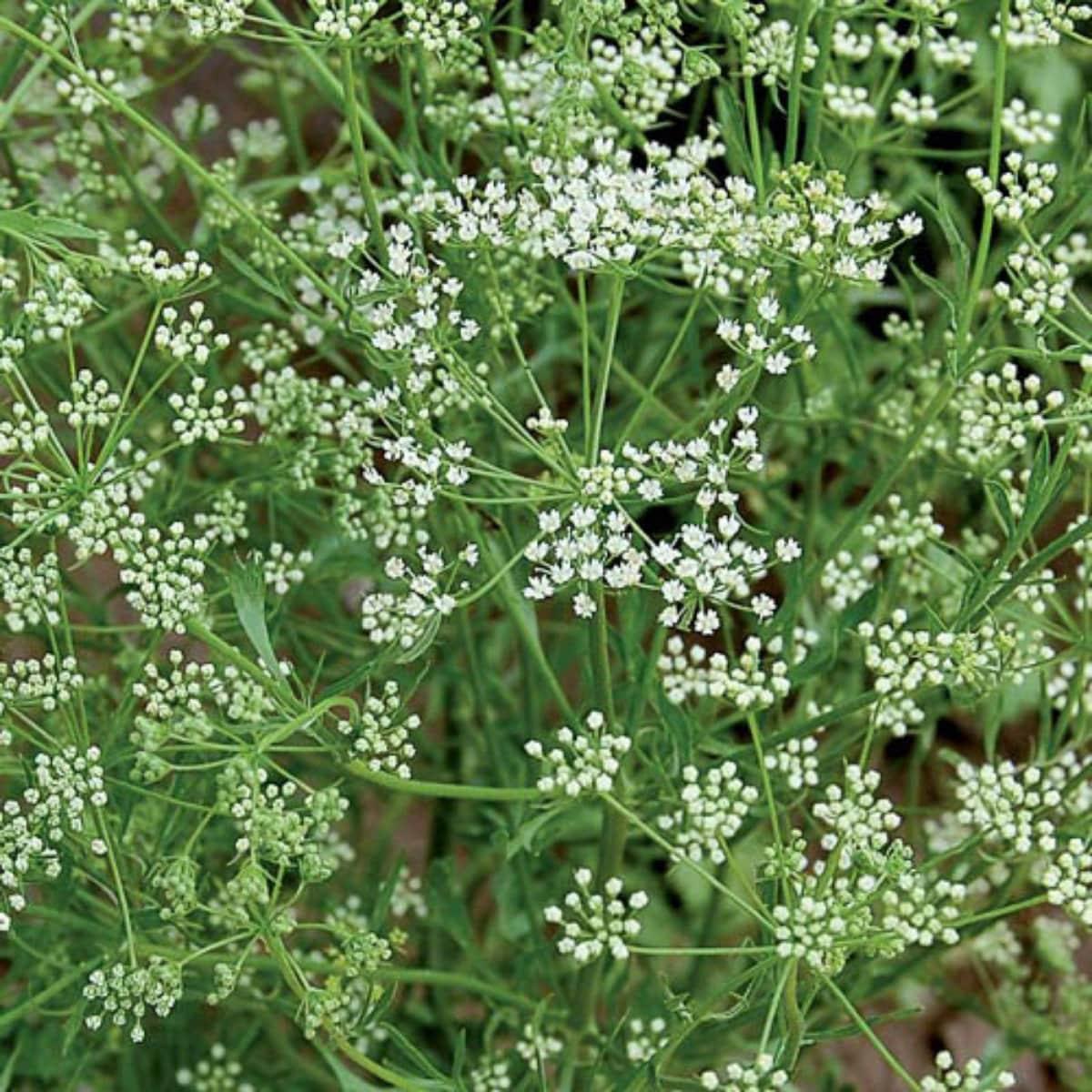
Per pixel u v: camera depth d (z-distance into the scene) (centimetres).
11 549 32
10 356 33
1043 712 37
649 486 32
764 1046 31
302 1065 43
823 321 41
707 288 35
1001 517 34
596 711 34
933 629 33
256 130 45
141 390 42
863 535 42
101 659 43
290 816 32
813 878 32
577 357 43
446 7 34
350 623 43
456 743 46
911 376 42
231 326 49
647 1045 37
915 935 32
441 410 34
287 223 45
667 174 35
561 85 37
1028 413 36
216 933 41
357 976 36
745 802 36
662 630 35
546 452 32
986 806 34
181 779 36
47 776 33
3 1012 40
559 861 47
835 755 38
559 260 39
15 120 43
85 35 42
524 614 37
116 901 36
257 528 43
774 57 37
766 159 40
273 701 34
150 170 43
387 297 33
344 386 38
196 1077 44
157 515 38
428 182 35
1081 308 33
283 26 33
